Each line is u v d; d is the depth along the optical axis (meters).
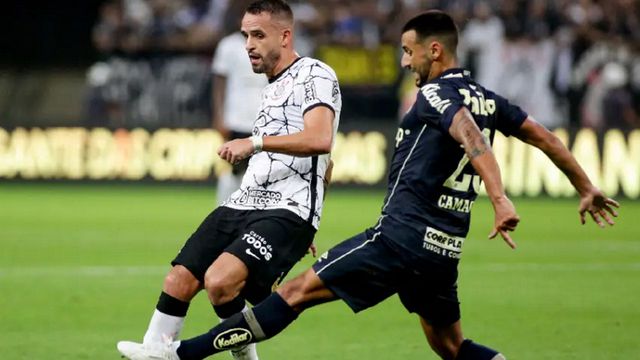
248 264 22.28
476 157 19.89
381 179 75.38
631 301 35.56
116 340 28.84
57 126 79.00
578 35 81.81
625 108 81.56
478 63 81.75
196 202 69.19
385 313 33.31
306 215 22.92
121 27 86.56
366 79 83.44
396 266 20.78
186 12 86.50
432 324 21.75
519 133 22.08
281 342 28.86
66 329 30.36
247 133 50.34
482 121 21.06
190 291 22.83
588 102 81.56
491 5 82.19
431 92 20.72
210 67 84.44
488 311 33.56
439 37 21.36
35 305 34.19
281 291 21.03
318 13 84.69
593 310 33.78
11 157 79.44
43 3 91.12
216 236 23.03
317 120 22.22
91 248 48.00
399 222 20.80
